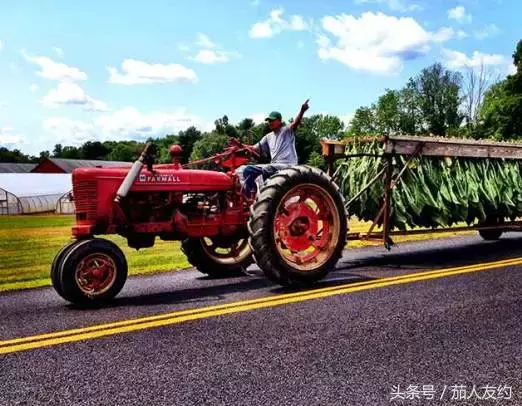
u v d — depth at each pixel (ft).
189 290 18.24
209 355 11.19
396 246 27.76
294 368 10.40
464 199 23.40
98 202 16.75
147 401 9.10
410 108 225.35
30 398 9.33
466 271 19.53
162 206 18.04
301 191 18.78
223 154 20.56
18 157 452.35
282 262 17.80
